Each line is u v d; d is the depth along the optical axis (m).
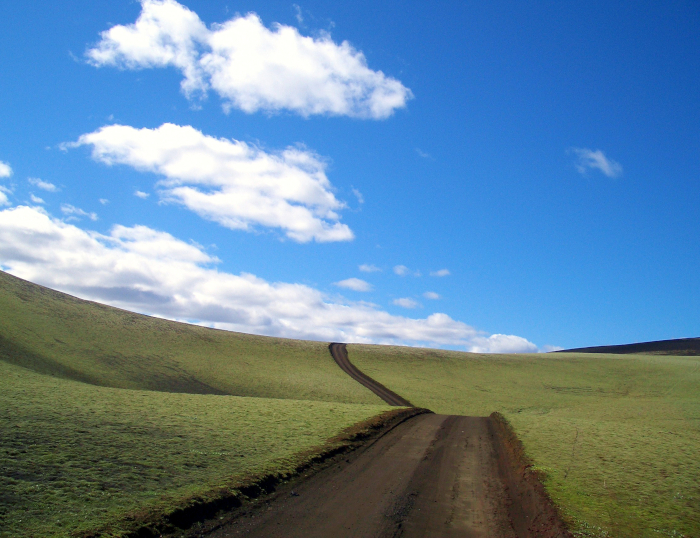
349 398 56.34
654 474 17.25
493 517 11.66
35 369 42.19
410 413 35.09
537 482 14.51
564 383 72.50
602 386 70.69
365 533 9.84
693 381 73.12
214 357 69.25
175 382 54.16
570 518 11.19
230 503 11.19
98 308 79.62
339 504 11.89
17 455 12.81
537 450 20.59
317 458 16.56
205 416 24.14
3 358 41.53
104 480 11.67
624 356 102.38
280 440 19.34
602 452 21.09
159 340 71.69
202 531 9.42
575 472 16.62
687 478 16.86
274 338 92.75
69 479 11.44
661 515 12.33
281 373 66.44
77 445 14.74
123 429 18.22
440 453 20.12
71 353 53.72
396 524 10.58
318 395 56.88
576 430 28.00
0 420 16.97
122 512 9.63
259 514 10.71
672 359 96.31
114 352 59.75
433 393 62.69
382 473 15.71
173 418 22.39
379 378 70.38
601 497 13.58
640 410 52.88
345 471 15.62
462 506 12.50
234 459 15.28
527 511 12.27
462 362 86.50
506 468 17.84
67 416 19.48
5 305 63.09
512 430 26.70
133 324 76.38
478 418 36.69
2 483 10.52
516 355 99.50
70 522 8.85
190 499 10.76
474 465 18.06
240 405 30.25
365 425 25.36
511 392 65.62
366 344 99.31
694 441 26.58
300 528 9.91
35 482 10.90
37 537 8.02
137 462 13.69
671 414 50.06
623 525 11.21
